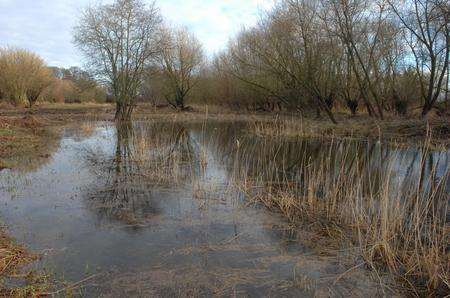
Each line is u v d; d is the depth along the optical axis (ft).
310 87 88.43
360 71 101.30
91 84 116.98
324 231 25.75
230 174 42.09
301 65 88.22
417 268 20.45
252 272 20.24
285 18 87.71
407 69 100.94
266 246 23.47
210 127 98.12
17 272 19.31
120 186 36.55
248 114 136.05
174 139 73.26
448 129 60.90
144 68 119.34
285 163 49.52
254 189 35.83
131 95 118.21
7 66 161.79
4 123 75.15
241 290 18.48
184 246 23.25
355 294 18.33
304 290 18.60
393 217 24.99
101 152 56.65
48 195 32.83
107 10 111.04
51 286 18.17
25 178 38.55
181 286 18.71
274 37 90.17
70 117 120.37
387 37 95.09
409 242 23.02
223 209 30.32
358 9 82.28
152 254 22.04
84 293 17.80
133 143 62.44
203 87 168.66
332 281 19.47
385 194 24.71
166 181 38.73
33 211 28.63
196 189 35.29
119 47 113.29
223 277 19.65
